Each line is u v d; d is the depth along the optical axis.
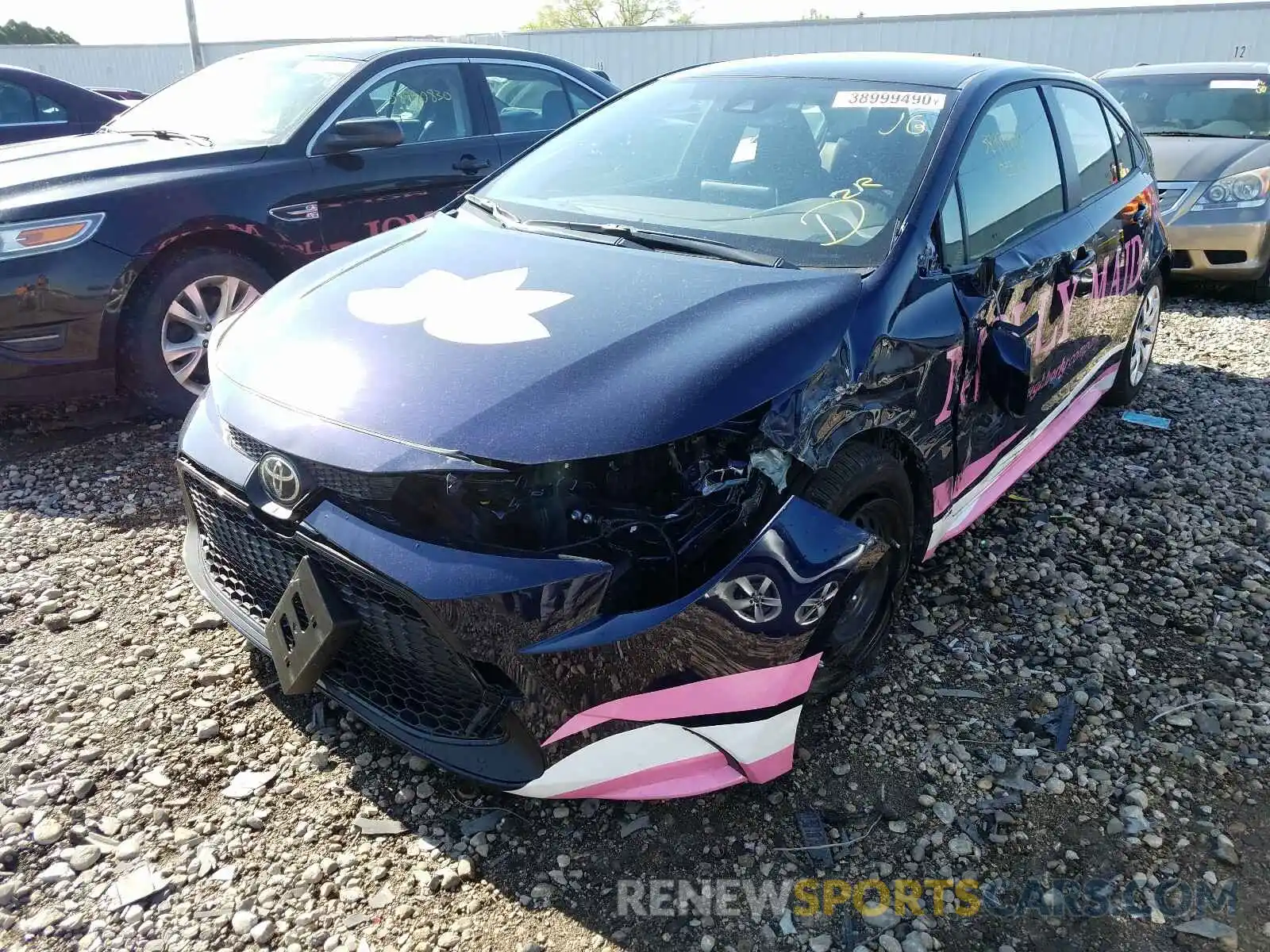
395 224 4.96
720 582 1.95
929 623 2.99
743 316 2.23
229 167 4.36
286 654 2.12
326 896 1.99
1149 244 4.44
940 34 18.92
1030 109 3.40
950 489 2.84
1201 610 3.10
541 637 1.87
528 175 3.35
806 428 2.12
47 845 2.09
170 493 3.78
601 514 1.91
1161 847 2.16
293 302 2.57
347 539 1.96
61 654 2.73
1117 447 4.46
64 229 3.83
